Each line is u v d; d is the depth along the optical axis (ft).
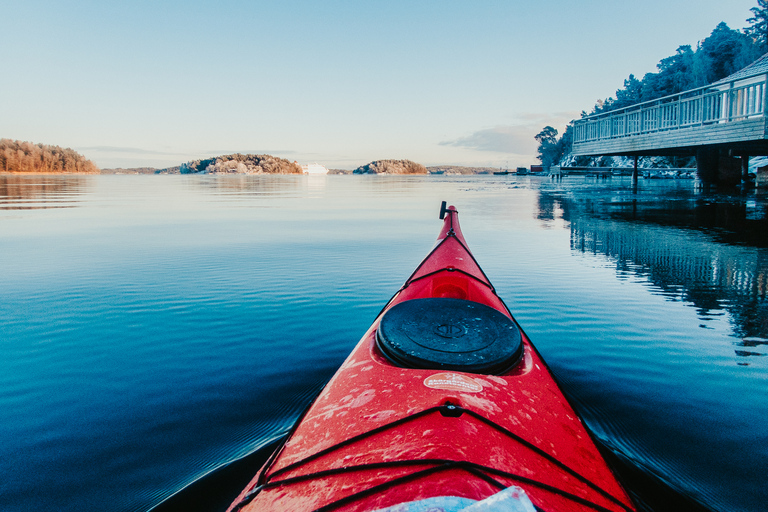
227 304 19.71
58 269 26.50
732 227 40.16
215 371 13.16
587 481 5.40
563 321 17.08
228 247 33.94
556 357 13.76
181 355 14.37
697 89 59.26
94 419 10.48
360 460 5.12
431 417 5.53
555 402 6.92
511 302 19.53
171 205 79.82
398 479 4.61
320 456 5.44
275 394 11.69
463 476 4.58
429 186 187.83
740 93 51.80
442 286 13.26
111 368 13.42
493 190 134.51
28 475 8.40
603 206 64.08
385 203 85.30
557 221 48.98
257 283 23.24
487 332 7.68
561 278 23.59
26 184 197.57
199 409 10.92
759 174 80.79
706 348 14.38
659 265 26.32
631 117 75.15
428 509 3.82
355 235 40.70
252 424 10.19
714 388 11.70
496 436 5.39
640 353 14.02
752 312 17.83
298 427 6.47
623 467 8.34
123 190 146.30
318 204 83.10
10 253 31.53
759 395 11.29
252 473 8.36
